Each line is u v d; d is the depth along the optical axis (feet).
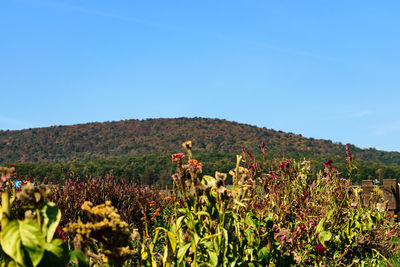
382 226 17.24
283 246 10.91
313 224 14.29
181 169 8.66
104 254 6.39
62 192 20.59
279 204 15.25
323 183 18.20
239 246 9.53
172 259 8.60
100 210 6.16
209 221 9.08
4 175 5.87
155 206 24.77
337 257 14.46
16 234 5.33
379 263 15.52
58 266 5.54
